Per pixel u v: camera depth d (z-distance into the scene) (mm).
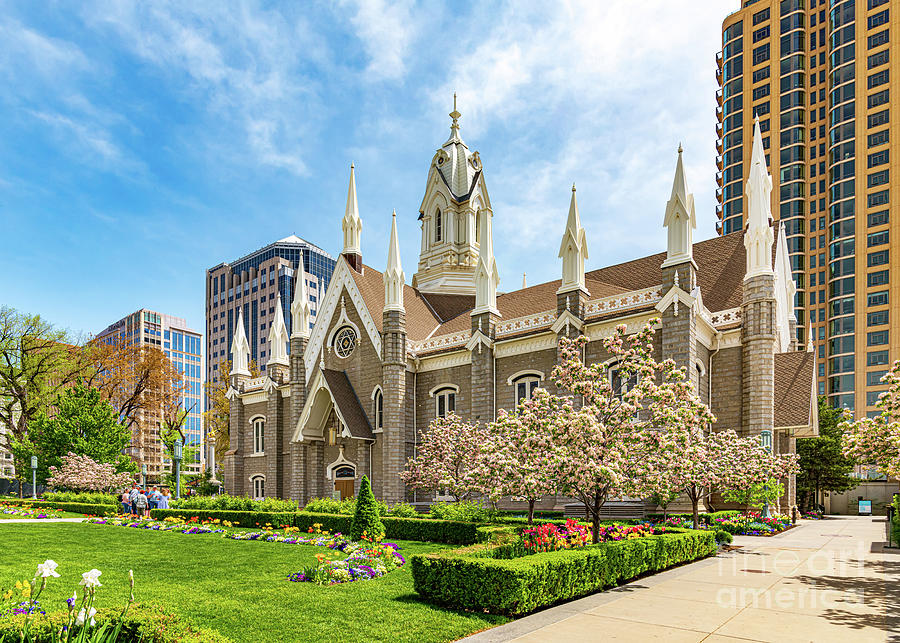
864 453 22344
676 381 19078
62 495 51625
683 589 14797
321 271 183625
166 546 24250
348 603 12883
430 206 63250
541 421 17719
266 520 33406
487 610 12297
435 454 32812
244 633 10555
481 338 40812
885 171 101000
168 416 84562
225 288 186000
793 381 36281
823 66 112812
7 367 70125
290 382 52375
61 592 14234
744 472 26531
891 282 98125
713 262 40406
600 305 36656
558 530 18047
